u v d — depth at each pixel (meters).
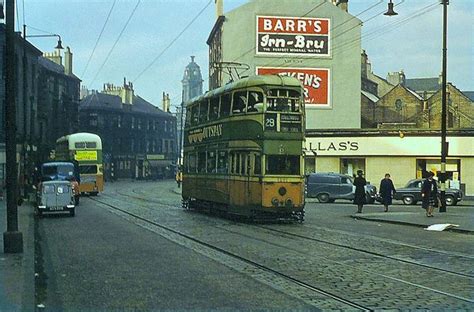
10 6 15.38
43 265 13.31
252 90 24.52
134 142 109.94
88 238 18.89
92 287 10.62
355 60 60.59
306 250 15.68
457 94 65.81
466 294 9.79
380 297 9.55
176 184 89.94
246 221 25.42
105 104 103.19
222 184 26.81
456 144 48.41
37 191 29.61
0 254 14.73
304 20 60.03
